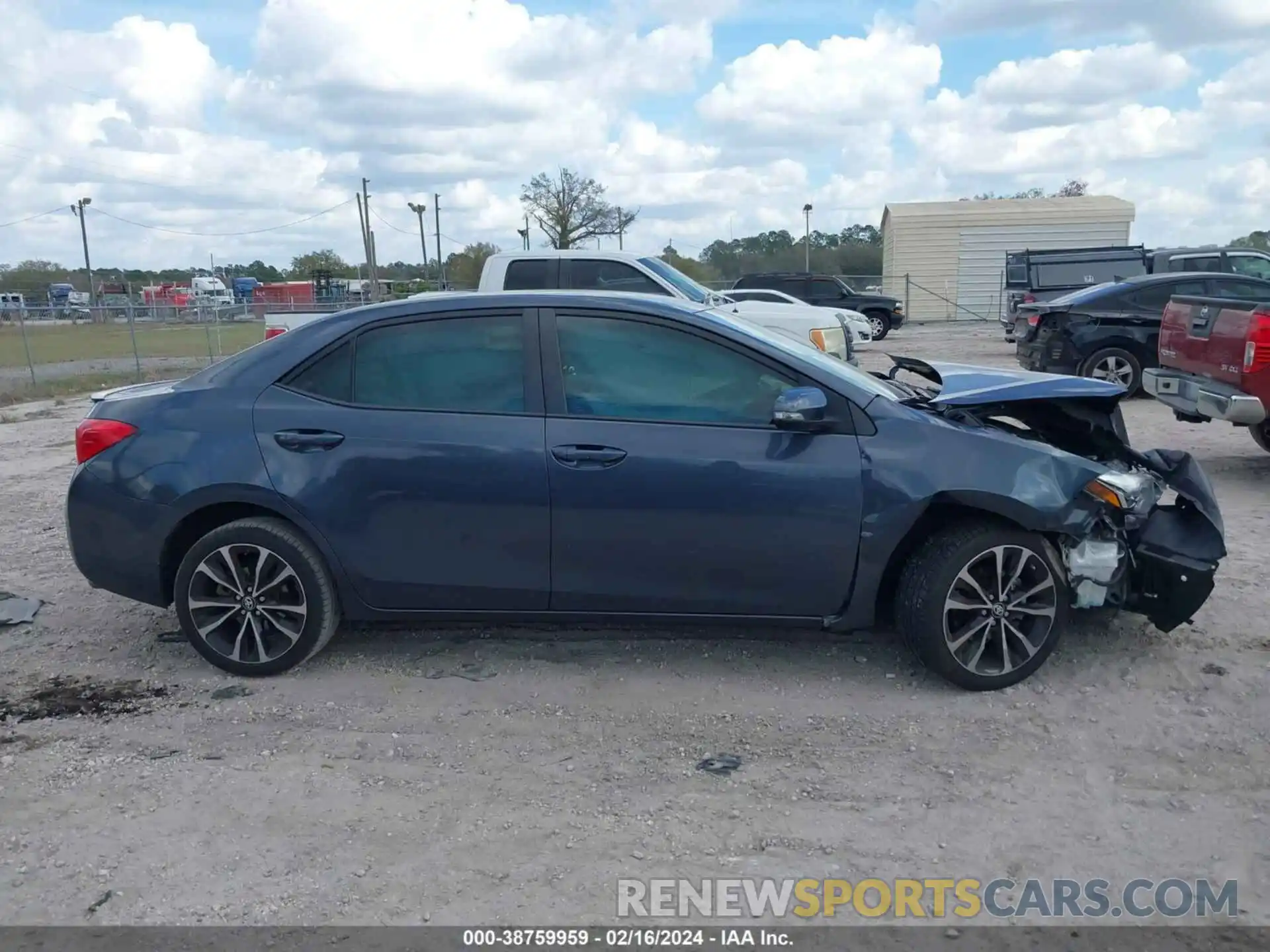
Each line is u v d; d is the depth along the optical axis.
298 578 4.67
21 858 3.42
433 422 4.55
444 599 4.64
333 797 3.77
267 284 61.94
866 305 28.91
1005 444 4.42
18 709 4.55
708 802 3.71
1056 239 36.59
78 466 4.89
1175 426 11.12
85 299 49.81
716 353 4.53
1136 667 4.72
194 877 3.30
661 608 4.56
